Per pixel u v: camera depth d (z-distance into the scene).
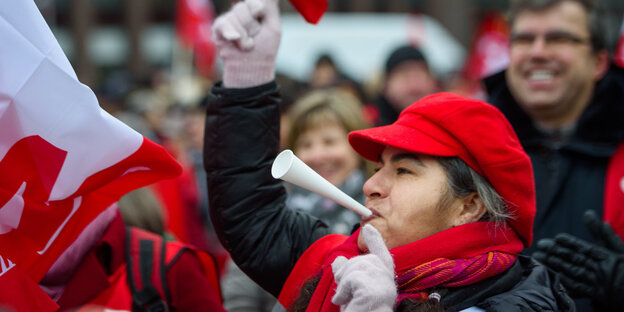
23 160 2.22
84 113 2.21
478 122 2.15
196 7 9.78
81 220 2.37
